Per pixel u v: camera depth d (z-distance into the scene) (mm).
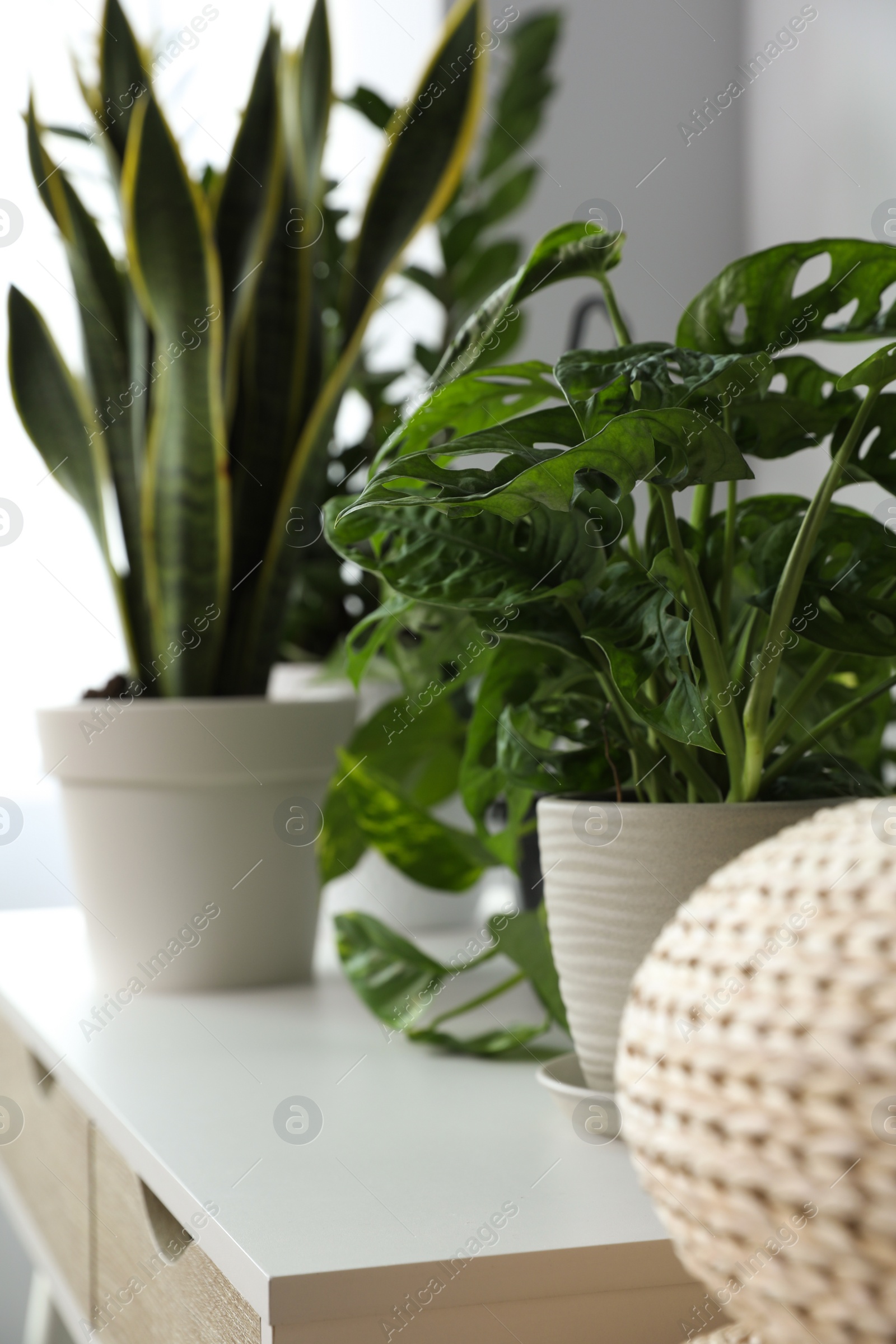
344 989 784
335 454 1096
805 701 479
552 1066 523
